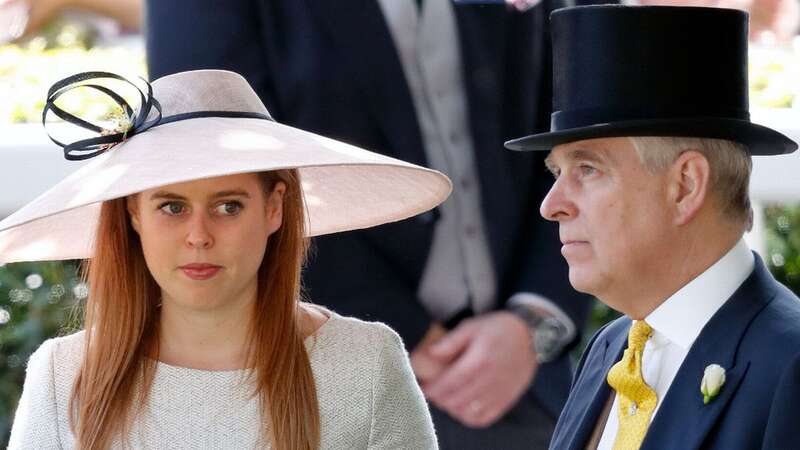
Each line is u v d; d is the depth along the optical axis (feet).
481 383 42.63
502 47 43.96
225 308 33.86
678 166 30.73
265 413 33.63
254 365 33.86
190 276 32.22
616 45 31.30
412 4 43.21
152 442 33.55
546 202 32.01
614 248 31.24
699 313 31.19
